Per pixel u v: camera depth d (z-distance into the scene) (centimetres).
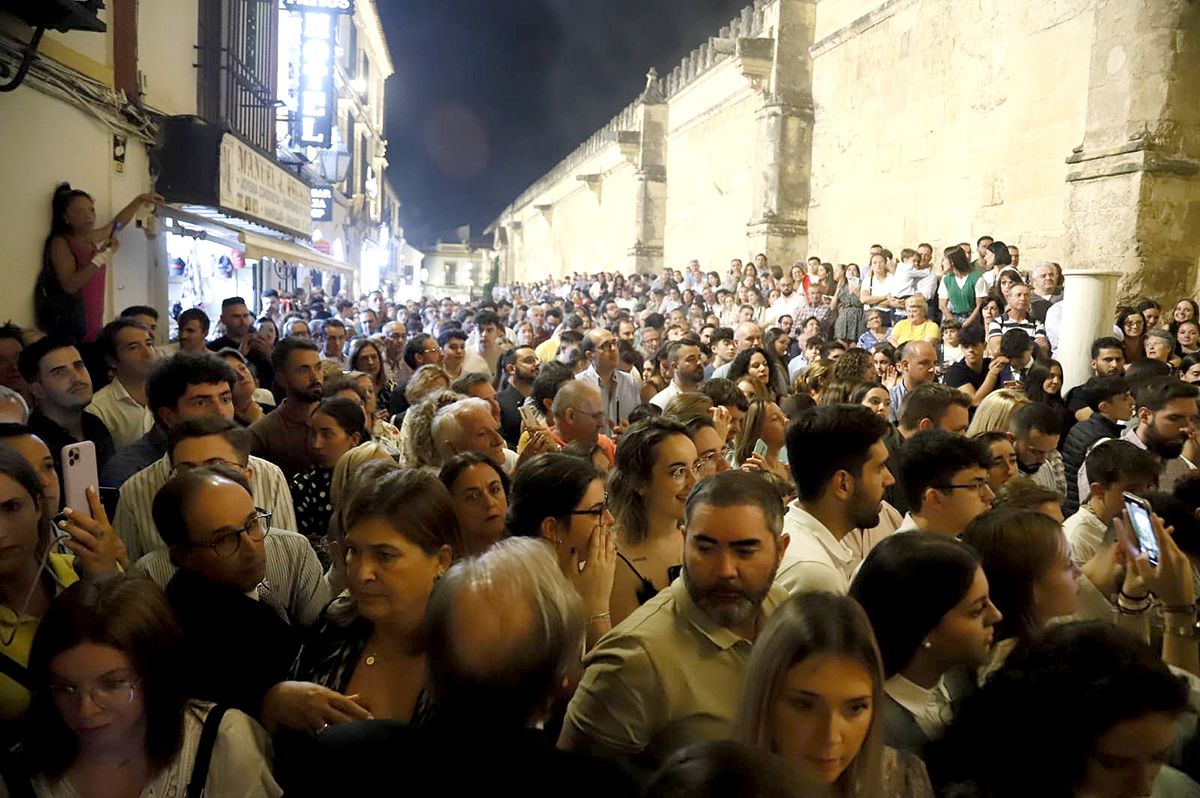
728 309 1350
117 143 761
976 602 208
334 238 2755
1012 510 254
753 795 112
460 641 158
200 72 1008
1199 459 467
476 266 7000
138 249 841
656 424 313
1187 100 766
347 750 160
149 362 485
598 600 269
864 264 1346
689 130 2212
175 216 913
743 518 216
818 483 295
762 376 646
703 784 113
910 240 1216
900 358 719
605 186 3064
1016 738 179
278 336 1143
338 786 157
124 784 174
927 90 1176
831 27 1461
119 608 171
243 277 1591
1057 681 175
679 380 672
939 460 307
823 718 164
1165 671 175
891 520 377
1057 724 174
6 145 573
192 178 872
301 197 1476
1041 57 952
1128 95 789
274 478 365
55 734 171
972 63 1076
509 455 476
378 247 4200
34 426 396
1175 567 256
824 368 657
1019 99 988
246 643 235
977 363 666
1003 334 686
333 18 1555
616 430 564
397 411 741
